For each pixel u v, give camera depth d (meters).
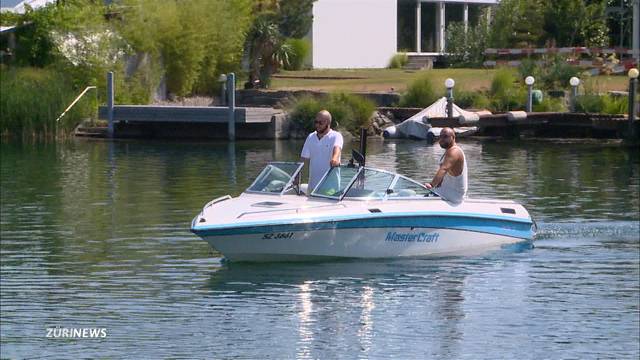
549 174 39.59
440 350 18.41
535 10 80.06
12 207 31.86
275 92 63.03
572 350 18.38
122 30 61.38
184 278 22.80
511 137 55.09
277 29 69.31
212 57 66.38
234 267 23.64
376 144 52.41
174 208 31.34
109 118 55.28
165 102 63.47
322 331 19.30
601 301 21.17
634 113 52.81
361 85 66.94
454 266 23.88
